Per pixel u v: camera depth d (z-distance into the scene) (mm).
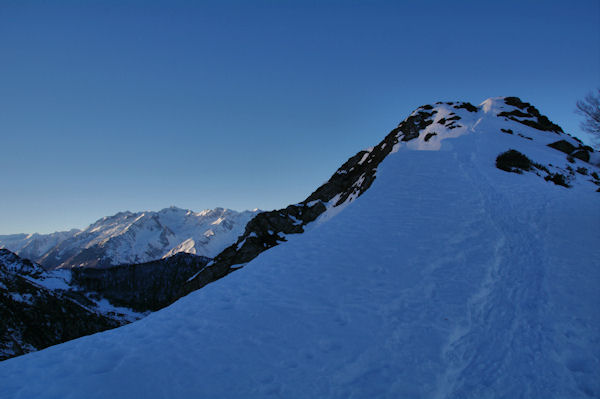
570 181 26750
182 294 41469
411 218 19891
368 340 9758
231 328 11406
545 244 14719
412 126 45312
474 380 7699
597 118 28625
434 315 10562
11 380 9477
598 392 6898
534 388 7230
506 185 23875
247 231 44562
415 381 7965
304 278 14758
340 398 7664
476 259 13938
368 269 14539
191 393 8312
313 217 44625
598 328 8805
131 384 8844
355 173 49156
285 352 9672
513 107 50594
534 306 10281
